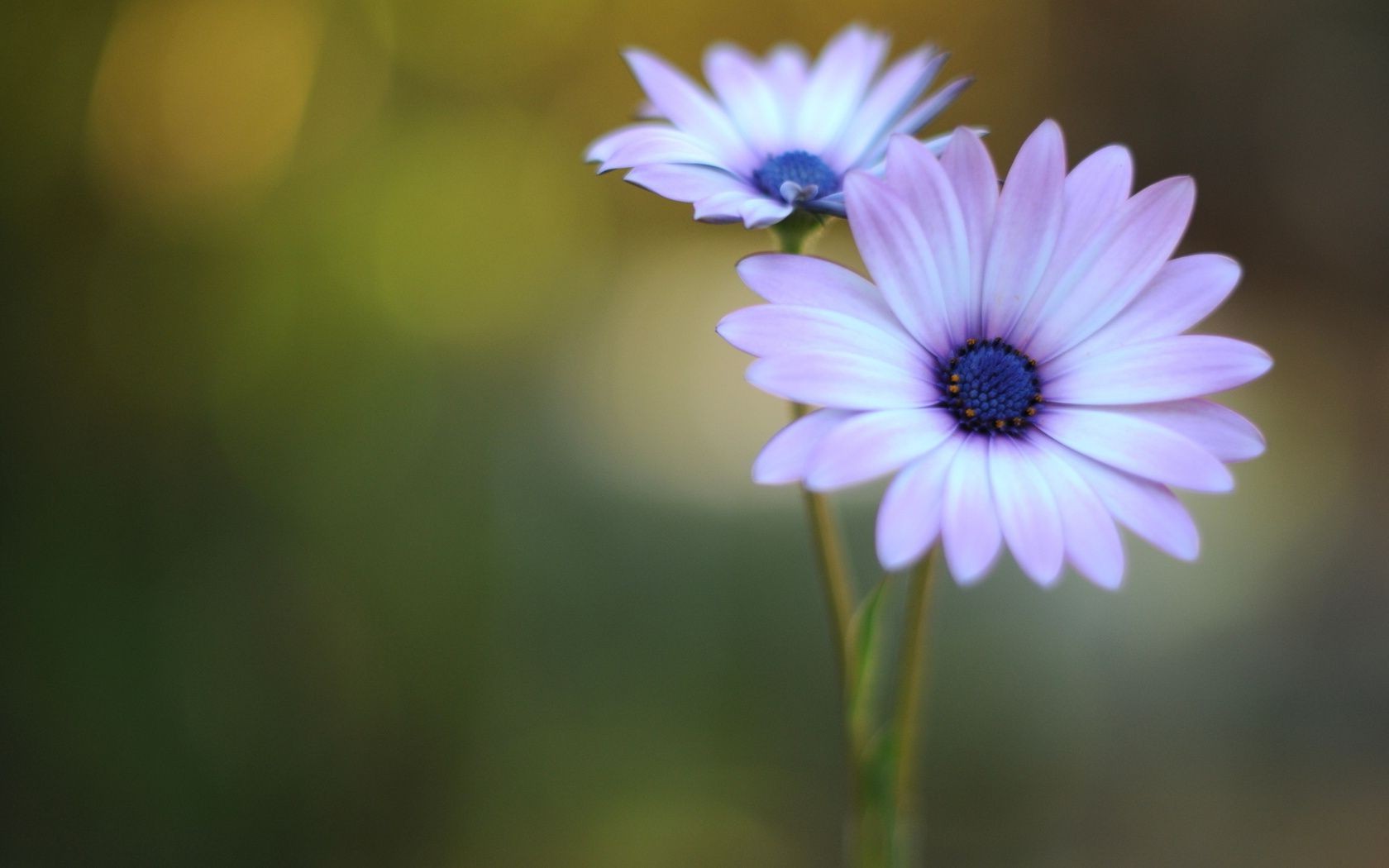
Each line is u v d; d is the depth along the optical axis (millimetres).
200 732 492
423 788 535
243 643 503
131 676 484
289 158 561
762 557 594
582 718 554
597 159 381
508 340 658
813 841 543
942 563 587
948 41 1072
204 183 530
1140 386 374
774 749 559
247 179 543
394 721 531
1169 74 1130
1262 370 370
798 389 363
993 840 565
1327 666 644
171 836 487
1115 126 1130
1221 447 370
